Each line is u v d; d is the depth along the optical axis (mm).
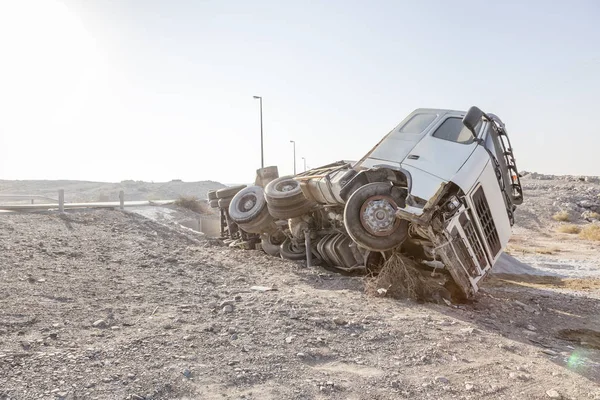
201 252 12375
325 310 6961
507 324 7668
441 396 4492
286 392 4277
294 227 11734
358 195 8633
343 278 9852
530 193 50844
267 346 5375
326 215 11469
